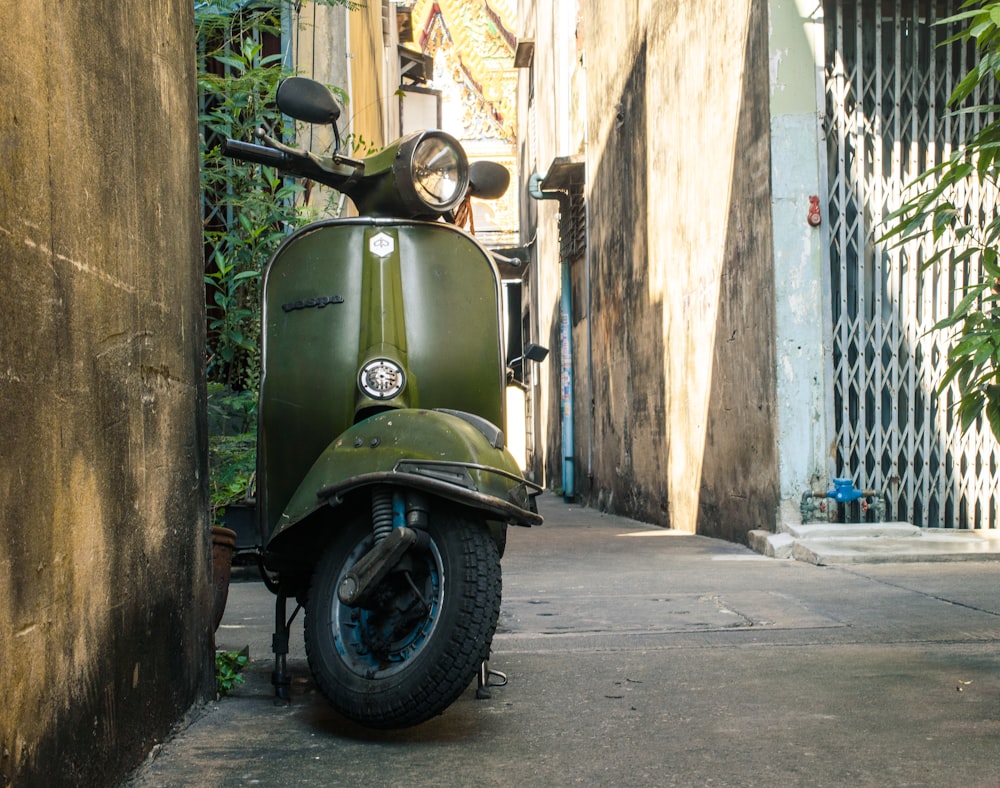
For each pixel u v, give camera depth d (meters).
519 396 27.11
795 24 7.29
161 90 2.92
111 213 2.44
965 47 7.37
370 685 2.70
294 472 3.31
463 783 2.47
